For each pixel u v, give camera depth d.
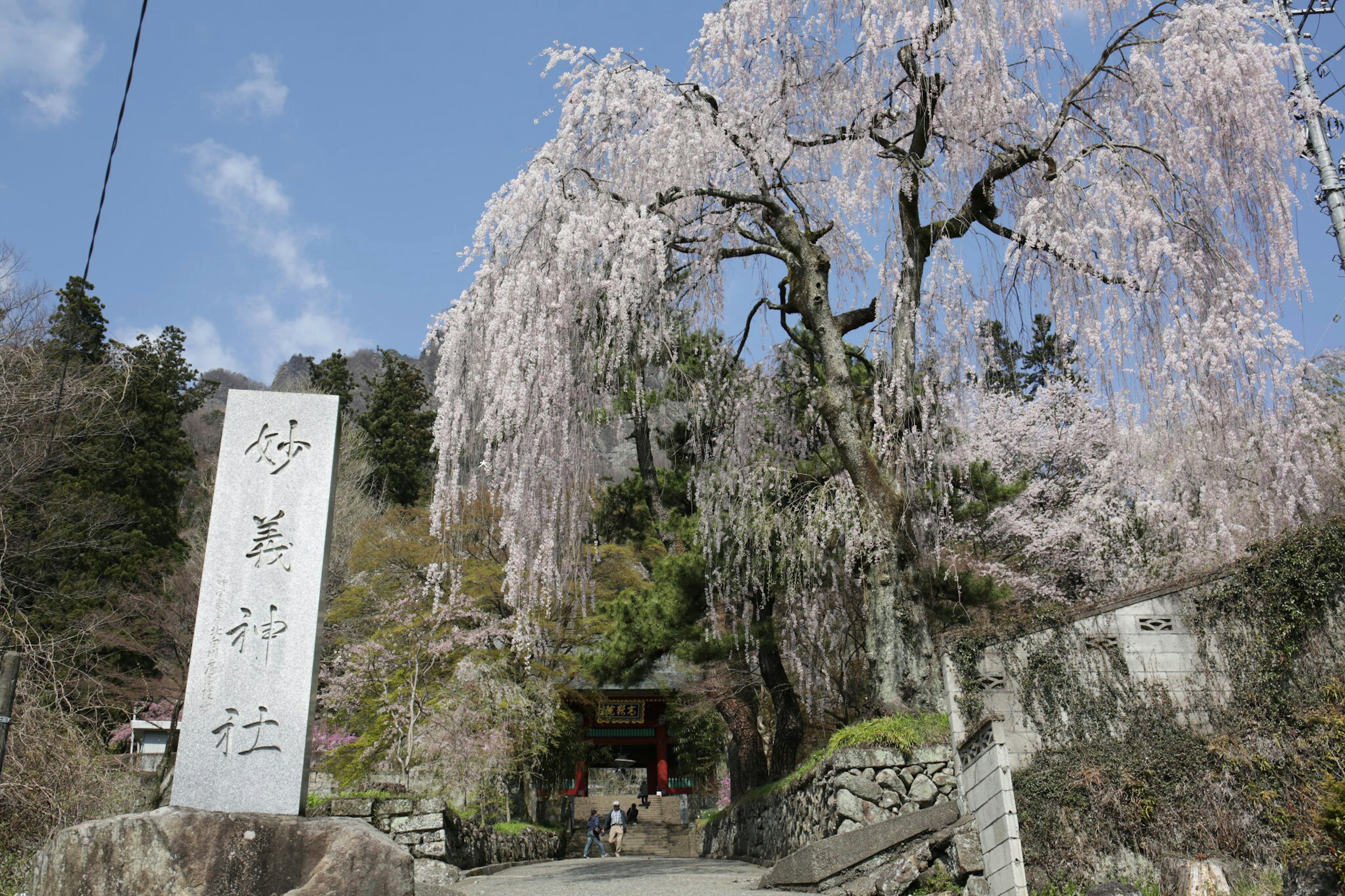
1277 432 8.21
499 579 17.14
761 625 11.45
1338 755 6.32
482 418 8.73
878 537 9.38
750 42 9.70
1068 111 9.62
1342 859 5.04
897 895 6.64
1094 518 14.05
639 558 19.14
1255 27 8.43
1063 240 8.61
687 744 23.55
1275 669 7.07
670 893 8.10
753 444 11.60
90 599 16.80
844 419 9.82
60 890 4.67
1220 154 8.30
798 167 11.09
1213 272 8.18
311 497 5.66
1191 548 11.56
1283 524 8.40
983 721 6.34
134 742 19.53
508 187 9.28
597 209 9.23
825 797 8.52
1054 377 16.05
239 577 5.48
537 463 8.60
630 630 12.93
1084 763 7.11
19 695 8.00
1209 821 6.49
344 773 15.79
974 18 8.70
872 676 9.50
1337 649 6.90
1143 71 8.82
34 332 15.75
